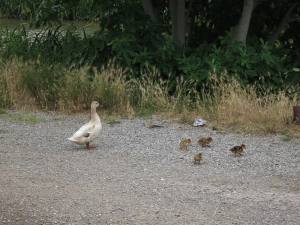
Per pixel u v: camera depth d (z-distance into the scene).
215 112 12.10
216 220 6.68
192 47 16.16
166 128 11.48
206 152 9.70
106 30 15.29
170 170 8.66
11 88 13.58
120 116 12.52
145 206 7.11
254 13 16.84
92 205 7.14
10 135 10.88
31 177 8.28
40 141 10.45
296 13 16.69
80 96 13.05
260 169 8.75
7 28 18.27
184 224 6.56
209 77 13.12
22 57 15.14
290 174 8.51
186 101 12.84
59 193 7.59
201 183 8.03
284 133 10.87
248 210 7.00
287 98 12.19
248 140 10.52
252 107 11.84
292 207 7.10
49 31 16.95
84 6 16.47
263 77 13.42
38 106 13.38
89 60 14.55
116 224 6.57
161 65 14.07
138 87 13.38
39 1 17.39
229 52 13.77
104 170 8.63
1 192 7.62
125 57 14.04
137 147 10.03
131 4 15.46
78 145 10.17
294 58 15.55
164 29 15.92
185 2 16.56
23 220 6.67
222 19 17.05
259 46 14.70
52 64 14.71
